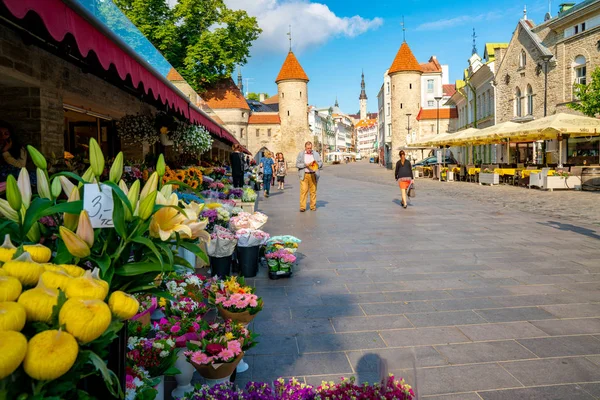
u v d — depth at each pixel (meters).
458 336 4.05
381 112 78.88
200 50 39.66
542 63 24.38
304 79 66.56
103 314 1.17
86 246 1.47
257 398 2.47
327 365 3.55
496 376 3.31
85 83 7.42
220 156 32.59
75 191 1.64
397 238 8.80
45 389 1.10
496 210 13.05
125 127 9.29
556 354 3.66
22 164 5.10
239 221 6.61
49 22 2.77
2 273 1.24
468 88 38.94
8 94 5.93
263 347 3.88
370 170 52.19
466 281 5.78
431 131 54.06
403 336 4.07
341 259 7.08
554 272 6.15
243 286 4.30
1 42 5.02
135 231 1.61
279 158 23.16
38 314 1.14
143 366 2.70
